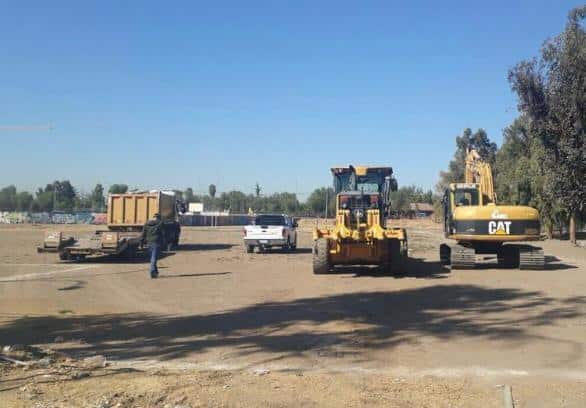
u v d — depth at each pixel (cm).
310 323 1108
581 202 2512
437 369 801
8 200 11525
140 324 1108
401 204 10312
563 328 1058
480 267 2228
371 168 2141
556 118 2428
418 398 676
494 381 746
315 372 780
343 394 684
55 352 879
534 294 1470
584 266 2272
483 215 2125
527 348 916
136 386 699
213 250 3194
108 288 1608
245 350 904
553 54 2408
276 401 656
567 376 770
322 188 9844
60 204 11694
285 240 2950
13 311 1243
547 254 3019
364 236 1873
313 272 1958
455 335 1004
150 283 1719
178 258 2634
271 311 1240
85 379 728
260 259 2586
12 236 4588
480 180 2350
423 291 1534
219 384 714
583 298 1402
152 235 1855
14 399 654
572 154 2384
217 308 1284
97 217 8988
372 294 1484
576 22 2378
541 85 2447
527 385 731
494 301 1359
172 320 1146
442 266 2270
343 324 1095
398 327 1069
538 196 4228
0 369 764
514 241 2142
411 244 3831
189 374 762
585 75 2327
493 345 934
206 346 930
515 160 4903
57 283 1716
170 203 3212
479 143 8212
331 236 1917
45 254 2806
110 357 868
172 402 648
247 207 11469
